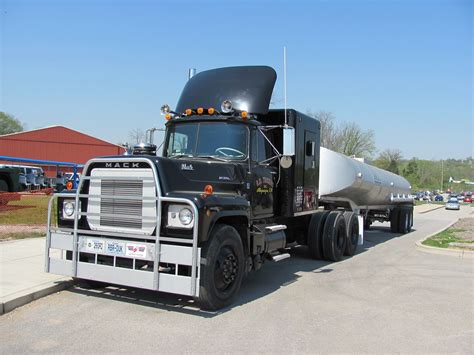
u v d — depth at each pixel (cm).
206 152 783
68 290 738
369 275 971
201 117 797
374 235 1953
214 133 787
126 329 564
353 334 573
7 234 1223
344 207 1525
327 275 965
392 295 786
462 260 1199
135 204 641
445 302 742
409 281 909
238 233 704
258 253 776
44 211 1819
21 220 1559
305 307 695
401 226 2017
